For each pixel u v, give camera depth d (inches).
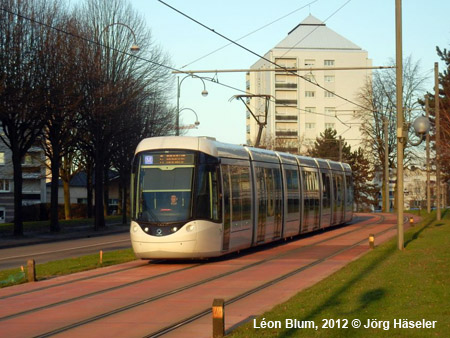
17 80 1418.6
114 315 472.1
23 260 1023.0
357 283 565.0
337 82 4234.7
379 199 3939.5
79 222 2165.4
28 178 3356.3
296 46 4234.7
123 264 832.9
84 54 1594.5
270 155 1079.0
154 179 810.2
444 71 2213.3
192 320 449.4
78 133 1784.0
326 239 1215.6
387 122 2476.6
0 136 1610.5
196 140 825.5
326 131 3656.5
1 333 416.2
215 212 818.2
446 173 2085.4
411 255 813.2
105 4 1756.9
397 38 918.4
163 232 788.0
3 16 1421.0
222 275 702.5
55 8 1535.4
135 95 1755.7
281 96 4244.6
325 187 1421.0
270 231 1038.4
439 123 1640.0
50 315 476.7
